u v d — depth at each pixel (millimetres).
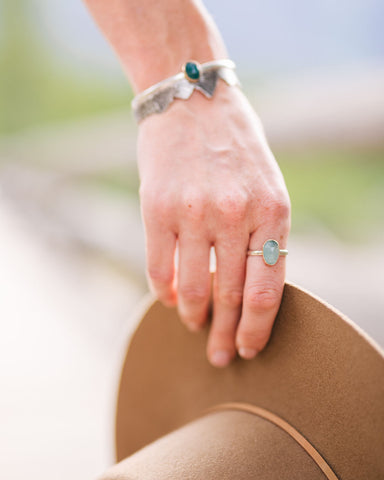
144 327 495
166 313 477
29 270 1612
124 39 452
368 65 2270
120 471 397
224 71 444
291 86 1932
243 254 418
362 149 1527
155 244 433
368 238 2057
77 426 814
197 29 448
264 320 414
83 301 1337
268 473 390
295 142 1703
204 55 445
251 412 431
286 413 415
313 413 401
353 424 382
